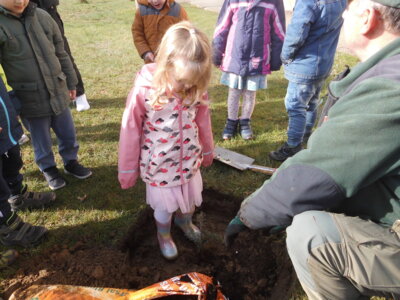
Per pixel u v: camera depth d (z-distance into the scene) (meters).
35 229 2.35
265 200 1.51
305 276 1.54
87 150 3.48
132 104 1.87
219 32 3.38
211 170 3.12
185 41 1.67
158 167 2.01
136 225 2.50
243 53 3.29
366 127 1.19
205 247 2.34
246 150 3.52
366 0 1.25
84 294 1.79
